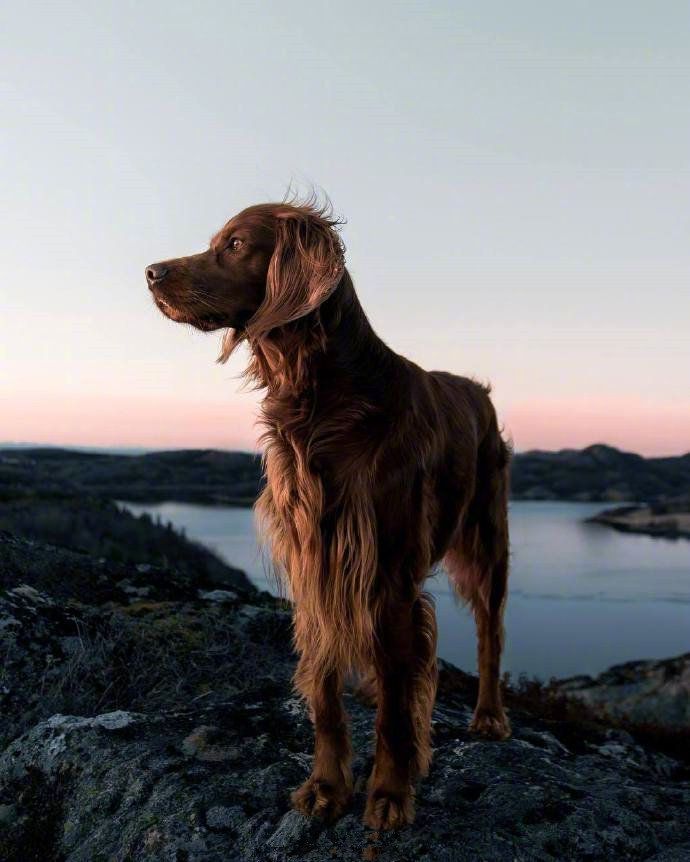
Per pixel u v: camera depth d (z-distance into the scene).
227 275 1.32
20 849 1.41
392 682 1.29
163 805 1.37
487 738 1.71
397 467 1.27
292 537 1.31
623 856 1.27
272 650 2.28
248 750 1.54
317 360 1.27
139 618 2.27
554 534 75.06
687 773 1.96
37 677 1.85
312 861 1.23
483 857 1.23
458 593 1.83
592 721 2.46
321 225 1.29
